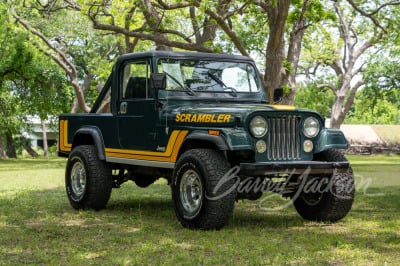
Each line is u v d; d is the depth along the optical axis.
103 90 9.35
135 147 8.41
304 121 7.54
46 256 6.02
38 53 30.97
